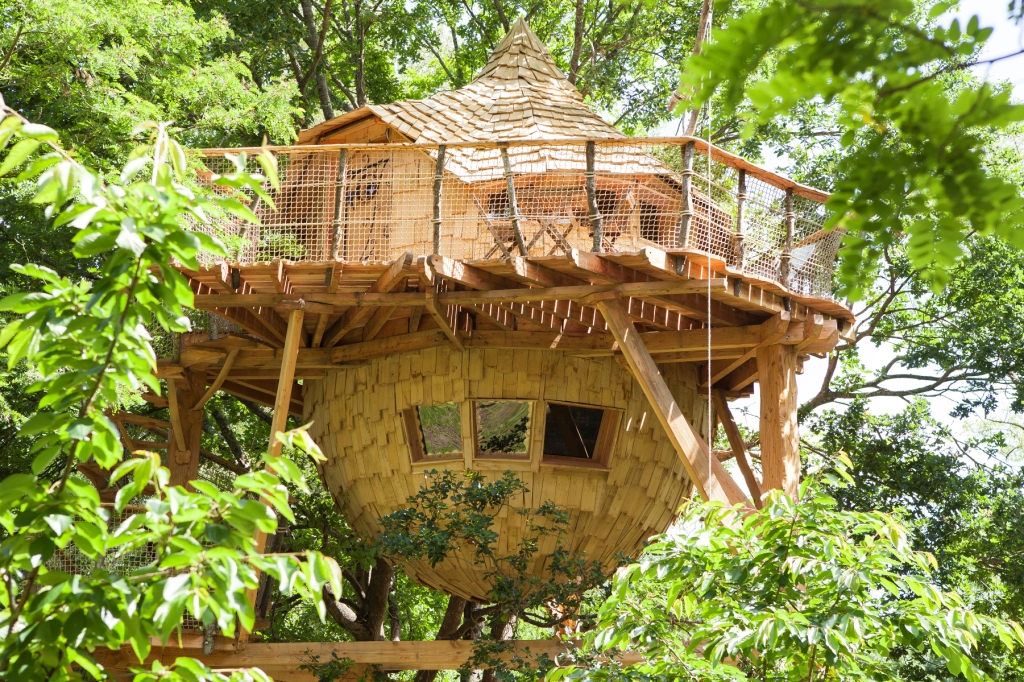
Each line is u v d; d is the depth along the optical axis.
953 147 2.70
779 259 12.66
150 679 4.48
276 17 22.41
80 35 14.93
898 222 2.90
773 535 7.14
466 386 13.51
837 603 6.74
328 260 11.98
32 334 4.66
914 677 12.70
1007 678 15.49
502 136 14.31
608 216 12.52
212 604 4.31
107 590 4.30
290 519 4.58
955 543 18.28
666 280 11.88
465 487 13.52
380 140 14.77
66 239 17.72
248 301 12.44
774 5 2.54
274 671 13.84
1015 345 19.12
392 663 13.25
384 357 14.14
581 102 15.66
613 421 13.85
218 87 17.45
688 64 2.65
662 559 7.25
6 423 17.27
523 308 12.95
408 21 24.44
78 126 16.14
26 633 4.24
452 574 14.48
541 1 24.97
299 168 13.55
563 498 13.58
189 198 4.39
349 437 14.45
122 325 4.37
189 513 4.40
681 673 7.17
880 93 2.64
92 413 4.47
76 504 4.51
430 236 13.62
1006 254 18.22
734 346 13.22
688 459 11.77
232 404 22.94
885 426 20.00
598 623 7.70
